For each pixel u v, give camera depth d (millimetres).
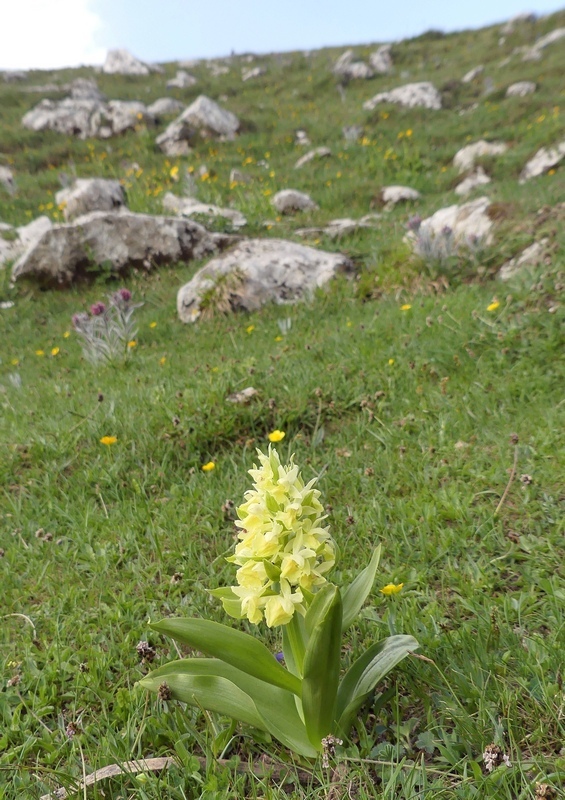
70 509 839
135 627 657
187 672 530
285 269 1614
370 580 529
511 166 2779
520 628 595
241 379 1039
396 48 6422
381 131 3945
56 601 697
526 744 515
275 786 515
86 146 4359
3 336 1812
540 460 783
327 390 1002
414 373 1019
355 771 504
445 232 1443
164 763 527
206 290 1583
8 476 917
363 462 859
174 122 4273
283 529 477
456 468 803
